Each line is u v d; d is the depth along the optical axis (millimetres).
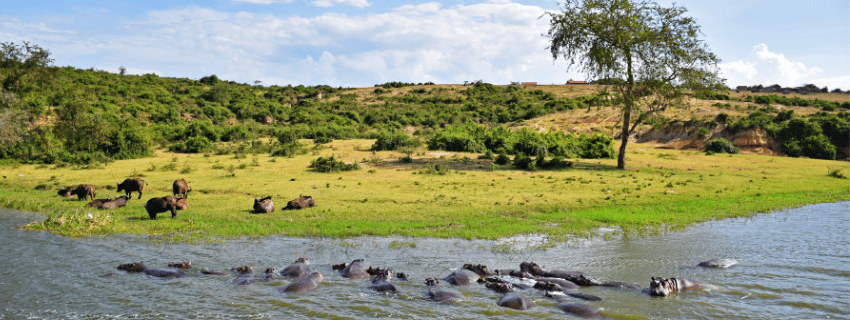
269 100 88000
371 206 18188
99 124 38344
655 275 9203
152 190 22922
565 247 11664
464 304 7562
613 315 7039
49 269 9445
